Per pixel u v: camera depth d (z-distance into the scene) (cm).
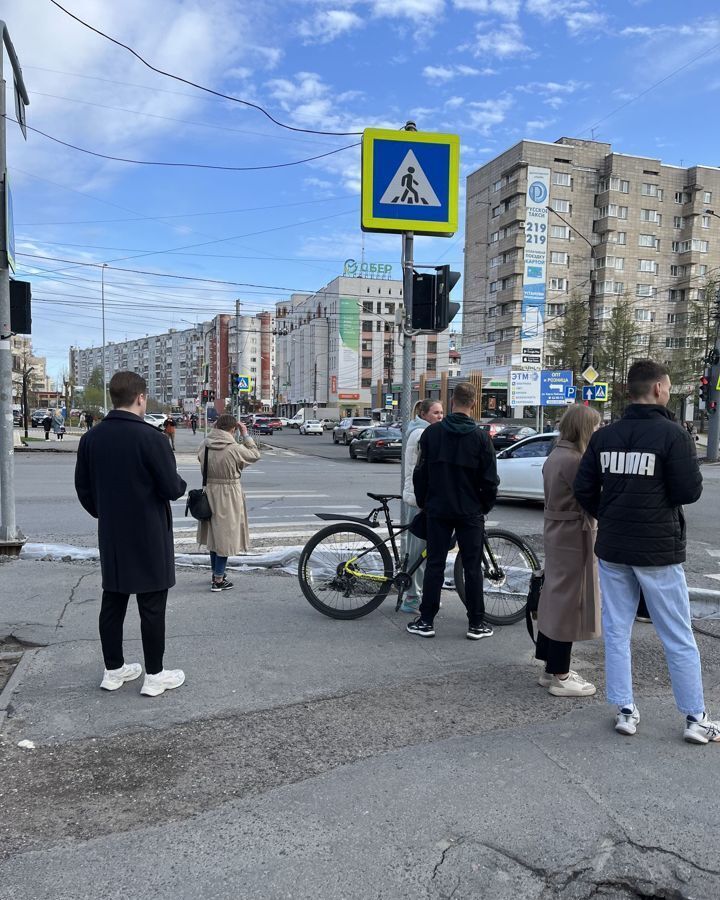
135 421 358
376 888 221
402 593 533
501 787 281
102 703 364
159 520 363
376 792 278
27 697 370
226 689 384
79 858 236
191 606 540
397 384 8331
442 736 331
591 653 459
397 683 398
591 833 250
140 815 263
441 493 454
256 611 529
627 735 332
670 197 6694
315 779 289
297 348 11862
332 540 523
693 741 323
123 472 352
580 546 373
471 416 459
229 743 323
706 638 495
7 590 561
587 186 6488
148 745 320
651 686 401
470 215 7106
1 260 664
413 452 513
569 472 372
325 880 224
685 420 5297
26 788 283
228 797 276
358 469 2158
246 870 229
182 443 3675
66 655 429
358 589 514
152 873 228
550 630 375
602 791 279
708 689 399
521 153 6181
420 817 259
